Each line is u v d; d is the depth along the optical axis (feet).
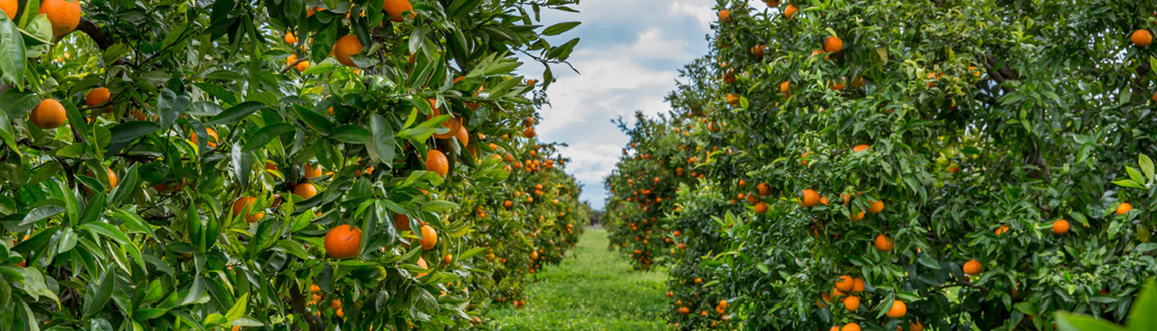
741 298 14.55
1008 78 14.24
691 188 31.86
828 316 12.37
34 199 5.86
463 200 15.76
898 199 11.61
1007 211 11.55
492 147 8.03
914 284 12.04
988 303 12.31
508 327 31.14
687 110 36.17
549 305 41.22
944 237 13.32
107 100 6.34
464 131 6.82
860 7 12.97
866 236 11.74
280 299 7.41
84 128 5.15
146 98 6.65
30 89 4.51
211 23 5.85
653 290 49.83
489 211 21.77
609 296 46.16
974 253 12.11
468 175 8.65
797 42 14.14
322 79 8.12
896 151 11.37
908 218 11.73
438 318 8.38
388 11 6.25
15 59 3.33
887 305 11.27
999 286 11.34
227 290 6.12
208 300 5.91
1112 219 11.62
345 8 5.77
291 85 7.14
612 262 76.28
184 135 6.63
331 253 5.67
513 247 28.43
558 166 48.49
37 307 5.12
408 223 6.33
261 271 6.39
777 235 13.83
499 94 6.31
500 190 21.91
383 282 7.54
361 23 6.03
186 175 6.81
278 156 7.47
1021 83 12.62
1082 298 10.55
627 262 75.72
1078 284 10.53
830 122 12.38
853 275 12.10
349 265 6.73
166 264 5.85
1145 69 13.28
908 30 13.30
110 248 4.86
